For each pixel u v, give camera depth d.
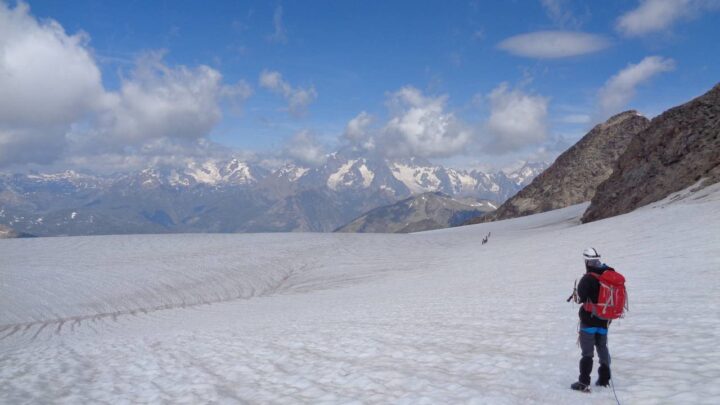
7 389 11.97
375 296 29.31
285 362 12.51
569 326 12.61
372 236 79.06
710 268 18.16
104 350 17.92
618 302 7.41
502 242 60.03
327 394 9.16
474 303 19.88
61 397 10.94
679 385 6.98
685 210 39.62
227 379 11.37
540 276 26.03
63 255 56.81
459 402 7.66
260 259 54.81
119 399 10.45
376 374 10.16
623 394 7.06
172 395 10.41
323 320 20.41
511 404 7.28
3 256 56.25
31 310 34.97
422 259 52.78
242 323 23.16
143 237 74.25
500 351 10.94
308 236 77.44
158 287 42.16
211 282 44.41
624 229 39.81
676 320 11.34
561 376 8.45
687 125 64.56
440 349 11.96
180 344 17.47
